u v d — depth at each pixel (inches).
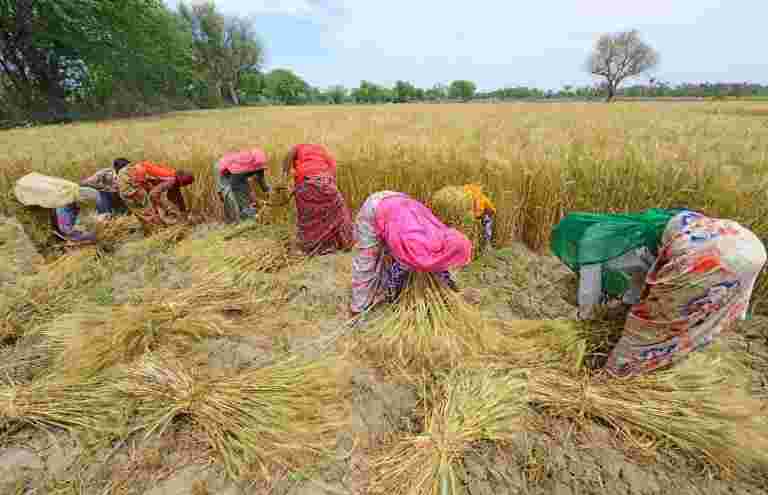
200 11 2206.0
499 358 102.3
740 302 76.0
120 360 105.0
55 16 816.9
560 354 100.5
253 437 79.7
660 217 87.2
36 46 850.8
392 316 112.9
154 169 196.7
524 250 181.8
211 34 2261.3
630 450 79.7
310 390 91.0
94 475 76.8
